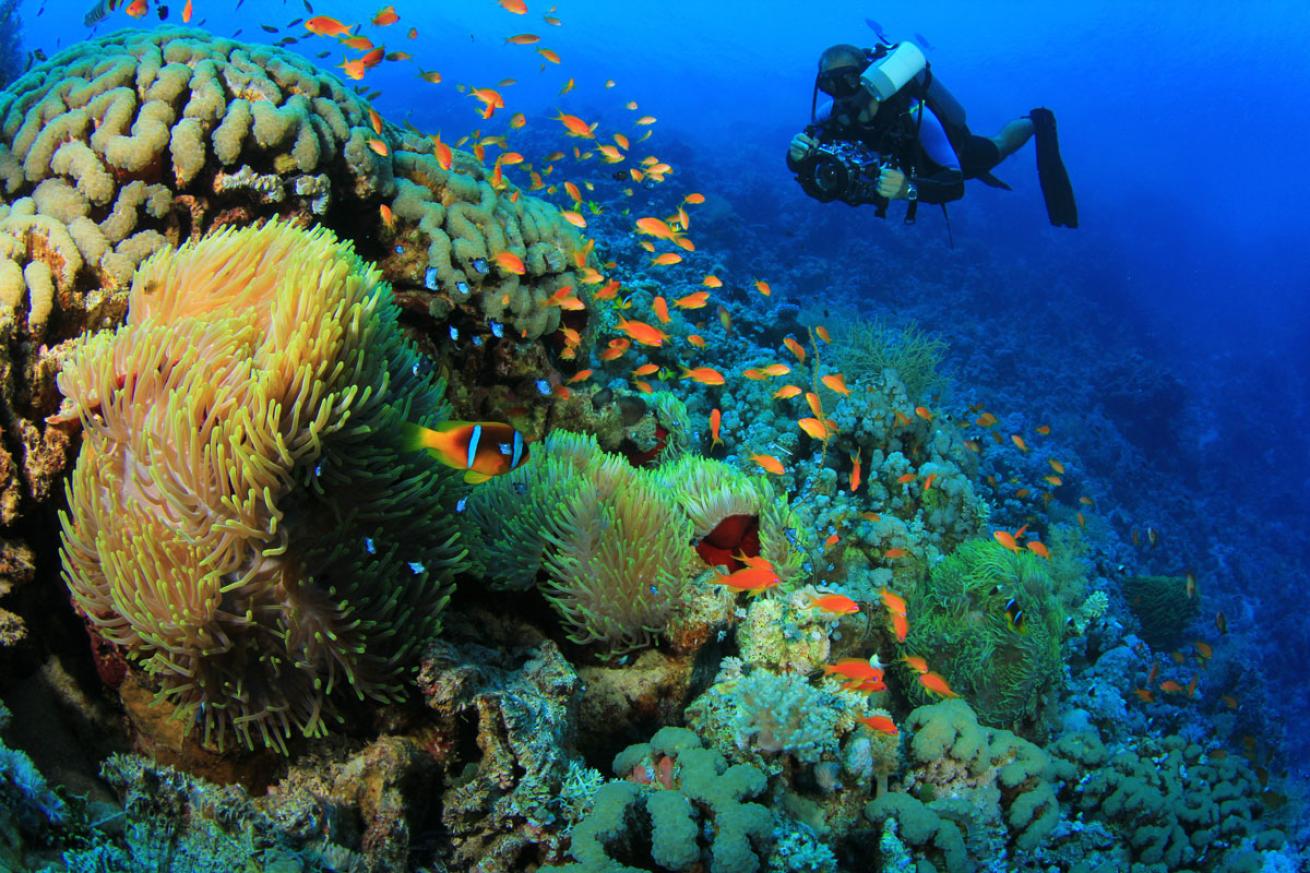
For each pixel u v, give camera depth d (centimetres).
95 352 253
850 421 645
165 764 255
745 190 2375
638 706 345
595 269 549
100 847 198
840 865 338
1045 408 1708
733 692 335
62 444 267
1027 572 506
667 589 342
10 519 253
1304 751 1157
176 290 276
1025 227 2739
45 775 236
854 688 370
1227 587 1438
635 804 266
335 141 408
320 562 245
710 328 856
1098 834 432
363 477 251
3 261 283
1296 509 1750
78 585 237
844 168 667
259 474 227
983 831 376
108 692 268
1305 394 2258
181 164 355
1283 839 476
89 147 352
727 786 270
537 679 300
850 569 521
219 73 378
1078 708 580
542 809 269
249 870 208
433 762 278
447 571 279
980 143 832
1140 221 3325
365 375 258
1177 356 2364
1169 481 1688
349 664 247
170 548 226
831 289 1992
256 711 245
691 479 416
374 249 446
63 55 397
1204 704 920
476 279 446
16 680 254
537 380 474
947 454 734
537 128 2716
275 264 277
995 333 1983
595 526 337
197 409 232
